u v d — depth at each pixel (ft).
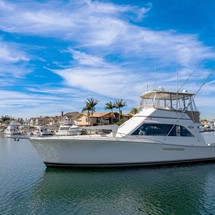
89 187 47.24
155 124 60.34
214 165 63.00
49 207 38.75
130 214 36.19
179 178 52.49
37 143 57.82
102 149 55.93
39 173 59.26
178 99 66.18
